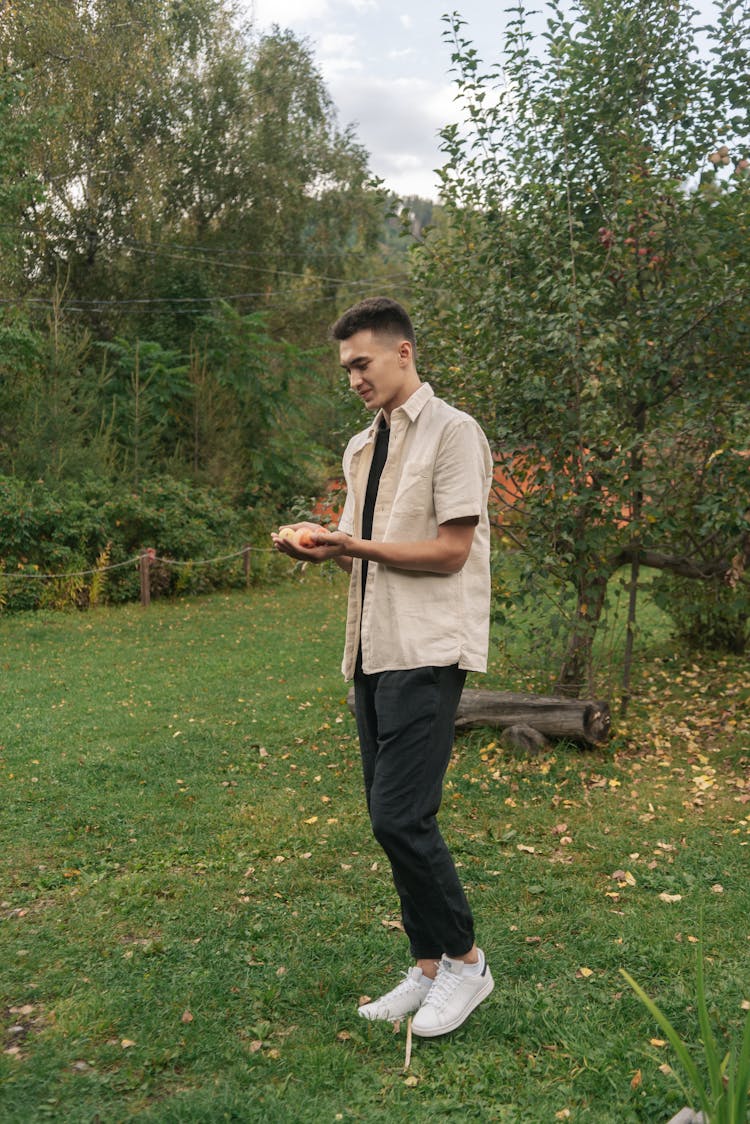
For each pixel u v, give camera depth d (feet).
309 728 22.53
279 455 65.77
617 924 11.70
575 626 21.02
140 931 11.73
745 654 29.50
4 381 55.16
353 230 98.78
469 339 21.97
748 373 21.01
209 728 22.82
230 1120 7.71
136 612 46.29
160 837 15.29
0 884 13.42
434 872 8.68
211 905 12.41
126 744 21.45
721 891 12.77
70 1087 8.19
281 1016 9.51
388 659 8.69
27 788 18.04
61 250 78.23
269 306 92.02
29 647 36.11
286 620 43.32
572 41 21.76
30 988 10.13
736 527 20.43
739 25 21.11
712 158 19.39
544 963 10.56
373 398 8.97
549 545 20.66
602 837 15.01
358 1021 9.28
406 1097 8.08
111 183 77.30
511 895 12.71
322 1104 7.96
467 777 18.26
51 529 48.34
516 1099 8.05
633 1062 8.52
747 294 20.11
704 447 21.62
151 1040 8.96
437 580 8.82
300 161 91.76
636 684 26.78
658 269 21.90
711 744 20.81
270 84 90.63
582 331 20.43
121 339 63.52
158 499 54.34
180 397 64.23
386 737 8.65
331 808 16.74
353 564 9.30
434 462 8.75
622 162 21.18
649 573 48.19
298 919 11.95
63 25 65.26
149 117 80.64
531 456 21.22
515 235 21.74
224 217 89.86
